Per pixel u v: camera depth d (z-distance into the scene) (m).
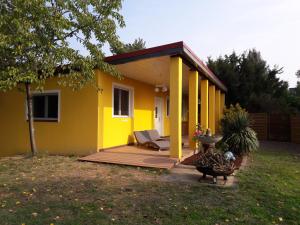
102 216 4.15
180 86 8.05
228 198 5.01
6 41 6.49
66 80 9.00
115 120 10.66
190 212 4.32
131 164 7.57
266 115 17.72
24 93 10.59
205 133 9.46
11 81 6.91
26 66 7.50
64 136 9.94
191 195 5.17
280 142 16.44
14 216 4.14
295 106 21.05
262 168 7.90
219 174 5.99
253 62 21.78
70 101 9.87
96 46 8.35
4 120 11.18
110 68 8.59
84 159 8.29
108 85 10.16
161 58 8.29
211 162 6.16
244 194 5.27
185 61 8.95
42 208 4.46
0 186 5.72
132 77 11.83
